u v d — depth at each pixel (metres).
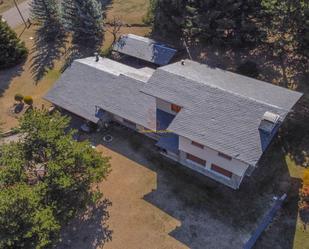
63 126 32.47
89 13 53.19
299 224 30.23
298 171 34.06
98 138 40.34
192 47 50.47
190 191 33.84
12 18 66.12
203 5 47.00
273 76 43.56
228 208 32.06
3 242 24.41
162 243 30.36
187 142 32.97
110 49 51.66
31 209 25.92
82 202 30.06
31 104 46.44
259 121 29.47
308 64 44.12
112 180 35.84
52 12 57.00
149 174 35.94
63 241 31.41
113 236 31.34
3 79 51.66
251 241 29.36
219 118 30.77
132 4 63.59
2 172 27.97
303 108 39.28
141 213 32.75
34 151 30.16
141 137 39.75
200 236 30.47
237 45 48.09
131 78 40.28
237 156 28.64
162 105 36.72
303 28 40.78
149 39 50.72
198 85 33.09
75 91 42.12
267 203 31.98
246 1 44.78
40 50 56.09
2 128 43.53
